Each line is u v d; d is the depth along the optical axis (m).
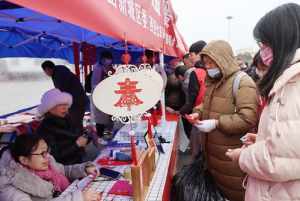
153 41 2.18
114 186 1.63
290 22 1.03
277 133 0.98
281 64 1.04
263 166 1.03
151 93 1.39
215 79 2.15
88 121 4.58
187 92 3.60
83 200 1.41
